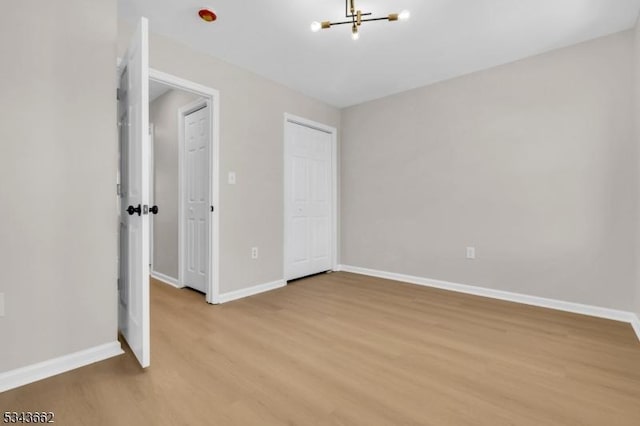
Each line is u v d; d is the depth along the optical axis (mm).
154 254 3850
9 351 1419
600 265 2426
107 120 1723
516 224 2816
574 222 2533
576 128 2521
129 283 1843
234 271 2898
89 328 1657
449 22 2244
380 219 3811
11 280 1424
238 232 2934
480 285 3029
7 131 1411
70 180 1595
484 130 3000
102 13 1709
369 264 3922
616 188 2359
